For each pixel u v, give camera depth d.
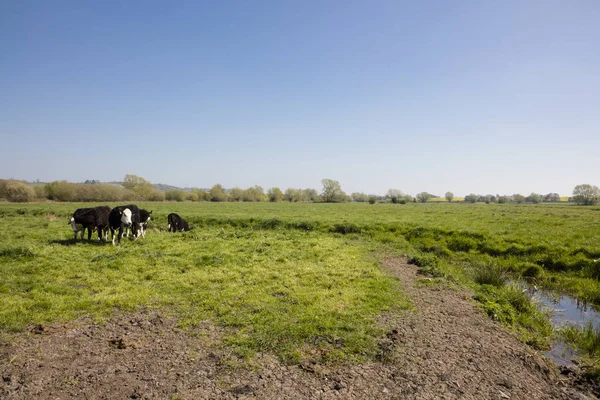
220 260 12.38
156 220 26.00
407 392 5.33
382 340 6.95
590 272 12.98
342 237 19.94
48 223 22.28
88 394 4.90
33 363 5.62
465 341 7.21
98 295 8.59
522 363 6.55
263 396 5.03
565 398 5.57
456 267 14.27
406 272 12.60
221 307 8.12
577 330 8.35
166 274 10.59
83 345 6.29
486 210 42.44
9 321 6.91
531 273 13.95
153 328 7.09
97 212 14.84
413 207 51.41
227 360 5.92
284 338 6.72
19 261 11.33
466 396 5.34
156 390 5.06
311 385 5.36
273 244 16.11
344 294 9.26
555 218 29.03
